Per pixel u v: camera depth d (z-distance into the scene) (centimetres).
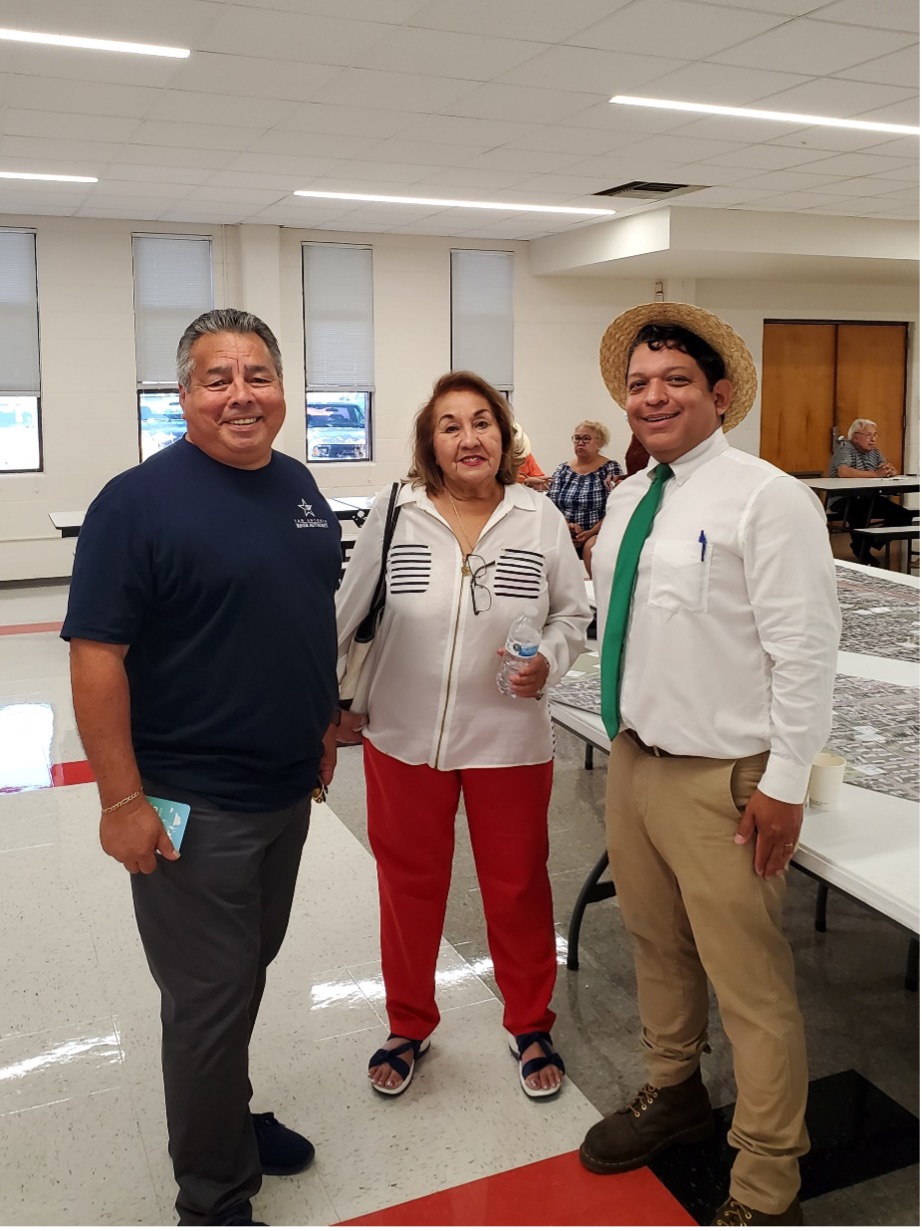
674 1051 201
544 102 548
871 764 226
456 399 207
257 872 179
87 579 163
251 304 936
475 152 659
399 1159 203
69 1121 217
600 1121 210
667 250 876
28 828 371
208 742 173
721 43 460
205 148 640
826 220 925
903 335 1223
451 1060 236
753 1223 174
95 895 318
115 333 905
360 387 1001
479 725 214
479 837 222
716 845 173
